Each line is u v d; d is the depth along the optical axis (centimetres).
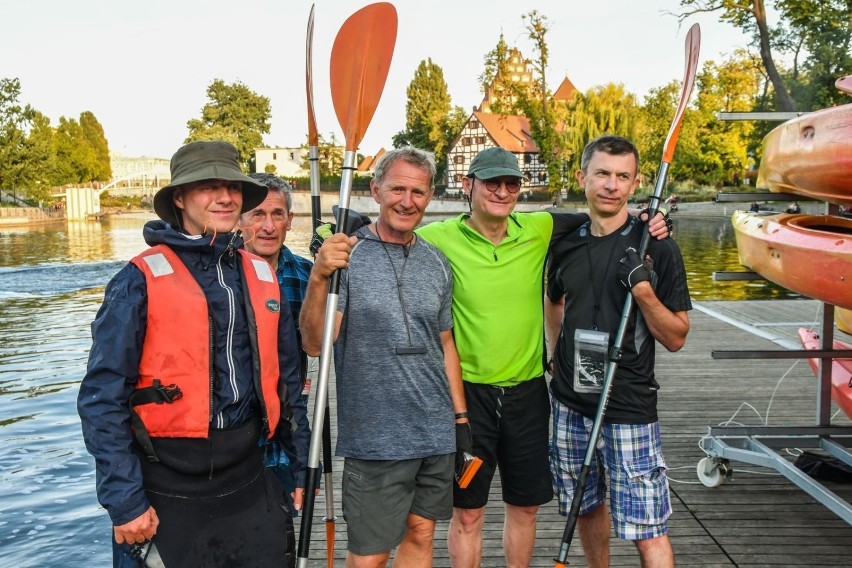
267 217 259
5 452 573
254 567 190
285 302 213
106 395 175
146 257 184
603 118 4038
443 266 233
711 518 330
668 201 268
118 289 180
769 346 730
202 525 184
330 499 244
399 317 218
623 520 239
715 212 3678
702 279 1619
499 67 4356
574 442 255
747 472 386
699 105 4281
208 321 185
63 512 454
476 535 252
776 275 325
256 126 7538
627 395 240
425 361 221
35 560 392
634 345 241
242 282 196
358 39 227
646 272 231
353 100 219
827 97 2358
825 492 283
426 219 4372
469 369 246
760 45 2283
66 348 1012
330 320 204
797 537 311
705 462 363
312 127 247
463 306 244
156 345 181
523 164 5306
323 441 242
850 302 293
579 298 252
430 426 220
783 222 326
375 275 219
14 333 1134
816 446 349
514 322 243
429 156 221
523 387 248
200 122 7431
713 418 493
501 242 244
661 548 238
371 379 217
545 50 3978
